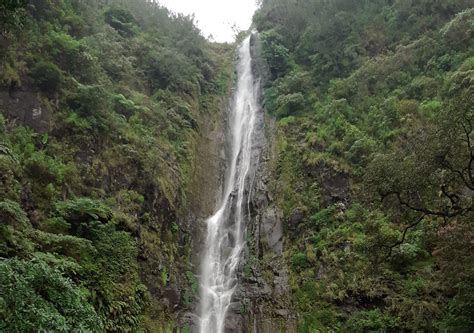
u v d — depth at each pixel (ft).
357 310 39.63
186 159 57.93
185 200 52.39
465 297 30.86
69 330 20.22
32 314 18.35
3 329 17.30
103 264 32.22
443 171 29.50
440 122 30.40
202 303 44.24
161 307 38.52
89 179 38.45
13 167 30.37
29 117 37.40
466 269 29.68
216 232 54.54
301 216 50.85
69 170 36.04
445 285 34.83
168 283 41.42
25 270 19.98
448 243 30.58
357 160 53.26
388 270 40.19
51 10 48.39
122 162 43.16
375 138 55.01
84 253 30.94
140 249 38.81
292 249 48.55
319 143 58.65
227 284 47.47
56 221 30.96
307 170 56.08
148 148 48.11
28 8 44.37
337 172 52.90
